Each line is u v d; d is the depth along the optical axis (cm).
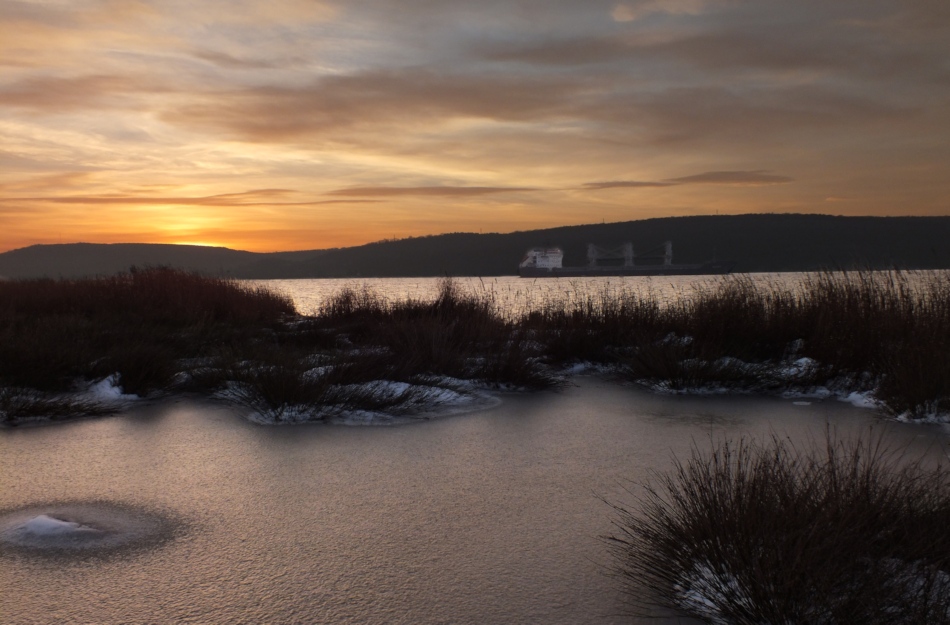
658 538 356
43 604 324
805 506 325
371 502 468
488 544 396
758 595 285
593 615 314
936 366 729
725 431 671
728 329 1085
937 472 430
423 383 861
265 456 580
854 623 268
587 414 755
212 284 1772
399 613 317
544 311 1355
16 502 465
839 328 955
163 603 325
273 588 341
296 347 1167
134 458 571
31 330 1050
